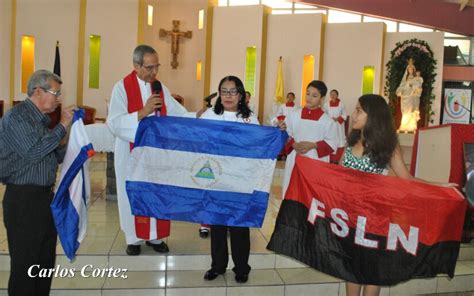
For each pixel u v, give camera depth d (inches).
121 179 135.9
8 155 95.3
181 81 502.3
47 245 103.1
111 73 452.1
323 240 107.5
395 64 500.7
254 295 128.9
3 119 96.0
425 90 506.0
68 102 443.5
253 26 478.6
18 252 97.7
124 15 452.8
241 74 483.5
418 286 142.3
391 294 141.0
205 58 486.0
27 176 97.7
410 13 544.1
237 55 484.1
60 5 435.5
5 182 99.1
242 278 130.5
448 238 103.0
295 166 110.8
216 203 124.0
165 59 497.0
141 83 138.3
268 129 123.7
